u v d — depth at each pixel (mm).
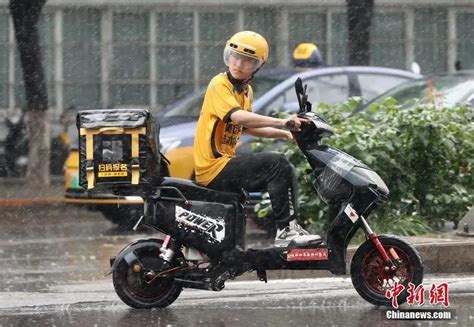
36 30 54219
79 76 60312
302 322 19766
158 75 60469
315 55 43688
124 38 60469
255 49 20406
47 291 24422
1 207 48375
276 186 20422
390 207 28656
